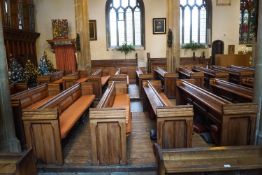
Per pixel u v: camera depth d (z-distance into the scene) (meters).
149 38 16.66
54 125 4.03
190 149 2.81
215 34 16.88
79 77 11.13
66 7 15.62
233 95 6.34
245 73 8.88
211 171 2.69
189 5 16.94
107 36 16.66
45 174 4.01
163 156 2.77
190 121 4.03
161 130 4.05
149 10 16.39
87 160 4.33
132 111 7.70
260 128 4.25
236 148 2.86
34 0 15.45
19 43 13.30
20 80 9.92
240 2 16.53
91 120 3.95
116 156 4.06
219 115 4.38
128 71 15.55
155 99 5.46
